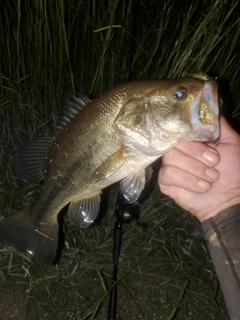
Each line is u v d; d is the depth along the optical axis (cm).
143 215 45
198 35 40
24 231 33
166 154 23
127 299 39
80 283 39
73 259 41
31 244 33
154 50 44
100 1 42
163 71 43
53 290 38
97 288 39
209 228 23
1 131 46
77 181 28
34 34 42
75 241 42
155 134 24
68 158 27
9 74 45
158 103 24
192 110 23
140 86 25
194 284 40
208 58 44
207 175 22
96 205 28
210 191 24
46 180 30
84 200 29
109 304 35
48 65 43
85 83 46
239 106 46
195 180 23
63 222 43
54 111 44
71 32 43
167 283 40
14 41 44
